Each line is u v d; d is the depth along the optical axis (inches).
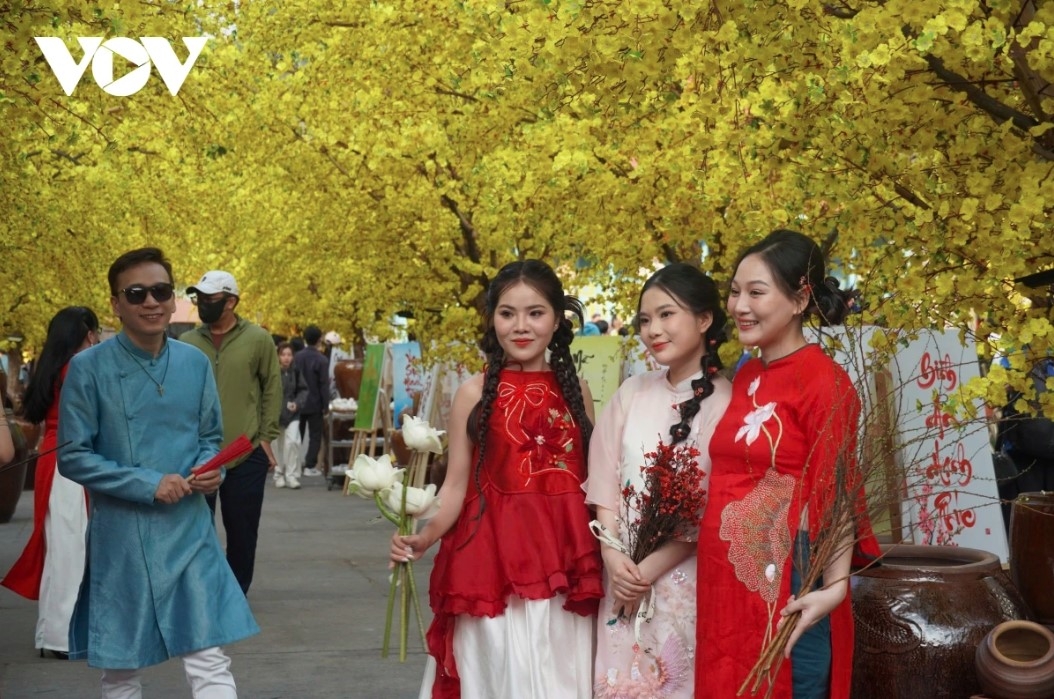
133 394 185.6
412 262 427.5
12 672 270.1
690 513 147.6
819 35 170.7
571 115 291.6
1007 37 156.0
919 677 167.6
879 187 185.9
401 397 644.7
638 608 152.3
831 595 131.6
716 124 211.9
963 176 180.4
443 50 347.3
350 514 571.2
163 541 183.6
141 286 185.0
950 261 183.5
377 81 373.7
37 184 466.0
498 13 197.5
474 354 416.8
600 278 409.4
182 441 188.1
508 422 160.7
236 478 320.5
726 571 139.2
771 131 190.1
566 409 163.2
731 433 141.8
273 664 277.6
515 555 156.3
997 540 223.6
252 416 319.6
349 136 399.9
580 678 156.4
